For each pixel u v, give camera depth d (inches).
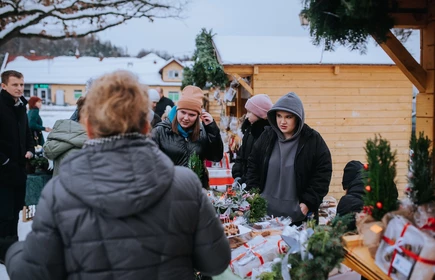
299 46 261.7
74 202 44.1
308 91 248.1
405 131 255.4
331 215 136.6
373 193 58.2
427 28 79.4
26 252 45.3
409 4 78.1
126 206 42.6
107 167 43.7
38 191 183.3
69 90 1402.6
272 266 75.0
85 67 1466.5
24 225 186.7
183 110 117.2
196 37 274.7
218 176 201.0
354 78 251.0
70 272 45.3
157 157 46.2
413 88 255.6
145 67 1445.6
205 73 264.5
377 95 253.3
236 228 96.6
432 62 79.0
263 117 143.2
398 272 52.2
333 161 253.6
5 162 138.9
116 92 46.1
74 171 44.4
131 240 44.2
